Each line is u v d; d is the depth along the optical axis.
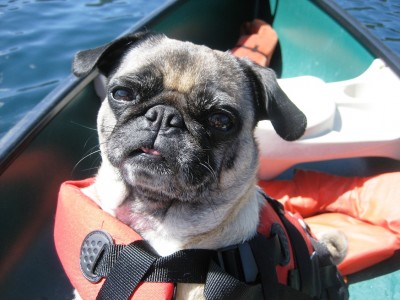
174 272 0.28
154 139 0.29
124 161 0.30
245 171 0.34
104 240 0.30
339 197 0.52
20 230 0.41
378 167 0.60
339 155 0.53
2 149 0.38
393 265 0.48
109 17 1.10
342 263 0.45
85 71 0.34
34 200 0.43
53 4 1.15
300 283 0.34
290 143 0.51
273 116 0.34
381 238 0.47
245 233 0.33
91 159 0.54
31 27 1.00
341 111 0.57
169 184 0.30
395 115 0.55
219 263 0.31
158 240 0.33
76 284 0.31
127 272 0.29
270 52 0.81
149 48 0.34
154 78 0.31
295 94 0.56
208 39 0.88
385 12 1.52
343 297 0.38
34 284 0.41
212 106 0.30
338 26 0.74
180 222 0.32
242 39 0.85
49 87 0.79
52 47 0.92
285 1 0.90
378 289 0.46
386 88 0.59
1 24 1.01
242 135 0.33
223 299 0.28
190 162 0.29
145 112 0.30
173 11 0.72
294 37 0.87
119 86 0.31
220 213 0.32
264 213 0.36
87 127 0.54
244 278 0.30
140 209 0.33
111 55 0.36
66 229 0.33
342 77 0.73
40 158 0.44
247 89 0.35
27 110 0.73
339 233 0.45
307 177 0.55
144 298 0.28
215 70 0.32
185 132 0.30
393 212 0.48
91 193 0.36
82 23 1.05
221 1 0.88
